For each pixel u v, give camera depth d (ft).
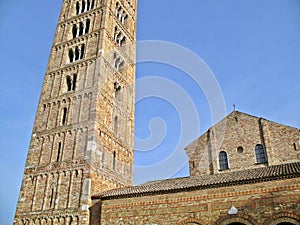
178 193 95.76
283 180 84.07
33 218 112.88
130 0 192.03
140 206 99.35
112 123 137.69
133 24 187.32
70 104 135.03
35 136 133.39
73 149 121.80
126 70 163.12
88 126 123.75
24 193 120.37
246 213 84.58
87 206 106.83
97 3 164.45
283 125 125.08
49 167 122.11
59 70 149.07
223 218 86.53
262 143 126.21
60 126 130.82
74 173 115.96
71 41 156.66
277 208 81.76
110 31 156.15
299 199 80.28
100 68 137.90
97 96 130.11
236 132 133.49
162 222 93.91
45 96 144.25
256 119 131.85
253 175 90.79
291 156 118.42
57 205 111.65
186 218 91.25
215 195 90.43
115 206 103.09
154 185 109.70
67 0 177.88
